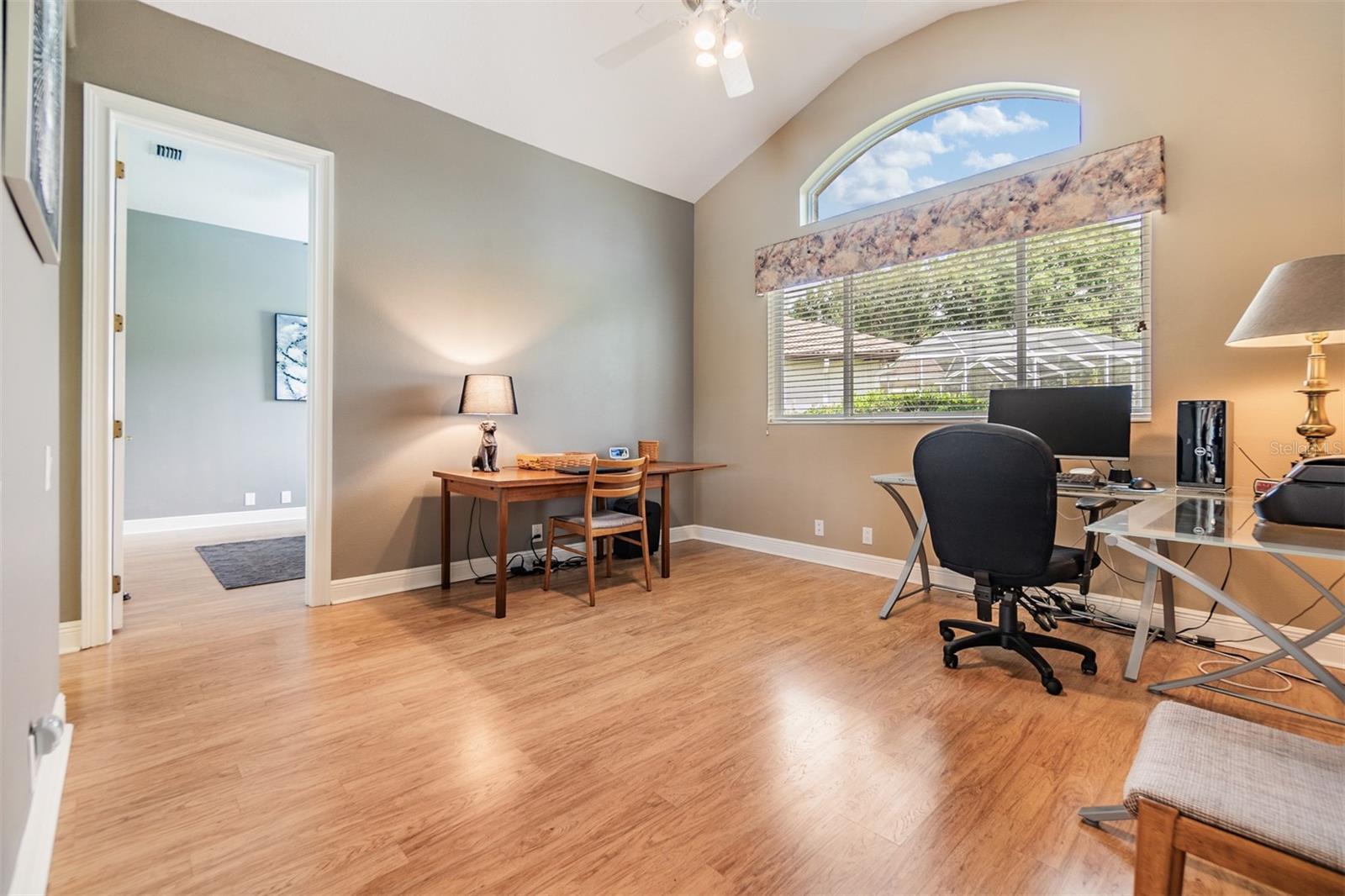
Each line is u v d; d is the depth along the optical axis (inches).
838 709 77.4
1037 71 119.3
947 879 48.3
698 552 173.0
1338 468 56.0
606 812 56.7
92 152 95.7
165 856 50.2
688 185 181.9
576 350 161.3
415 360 132.0
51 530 60.7
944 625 100.4
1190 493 91.5
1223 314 99.0
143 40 99.6
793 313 166.4
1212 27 99.5
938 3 127.5
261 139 110.8
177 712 75.6
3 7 37.1
